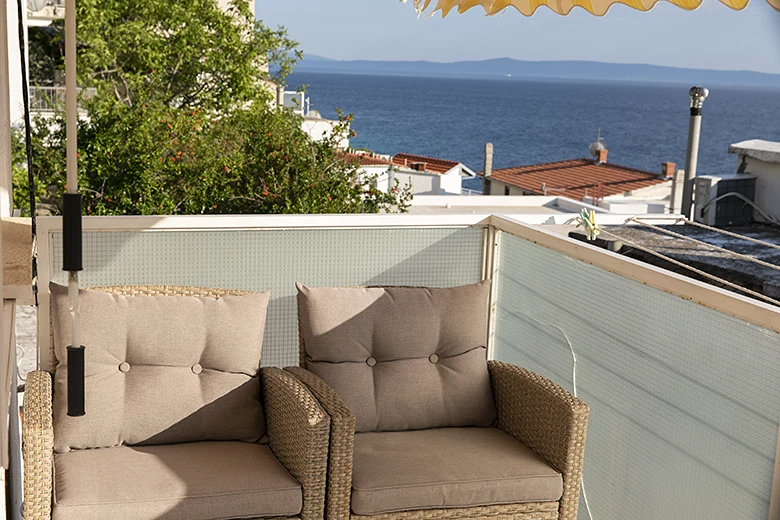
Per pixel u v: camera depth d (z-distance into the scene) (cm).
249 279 341
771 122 10462
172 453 265
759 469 225
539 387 281
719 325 239
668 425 262
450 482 256
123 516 230
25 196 1210
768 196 936
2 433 231
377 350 305
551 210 2084
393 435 292
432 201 2064
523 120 10906
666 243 457
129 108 1274
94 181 1156
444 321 310
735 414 234
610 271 290
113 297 282
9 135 407
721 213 937
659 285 262
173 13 1631
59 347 275
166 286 303
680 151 9881
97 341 275
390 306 308
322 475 248
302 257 346
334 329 300
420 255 361
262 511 243
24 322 654
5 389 242
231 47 1677
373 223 350
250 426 281
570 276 315
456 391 303
